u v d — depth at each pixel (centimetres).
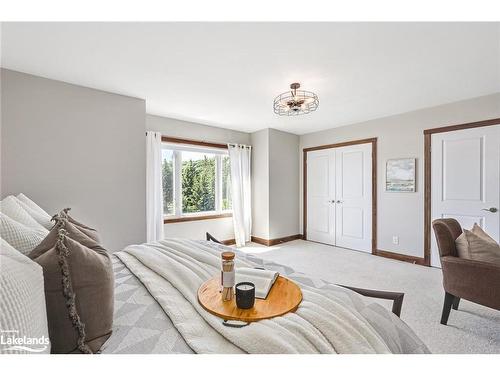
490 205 296
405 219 370
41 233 130
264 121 424
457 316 211
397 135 378
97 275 85
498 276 168
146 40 185
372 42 189
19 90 233
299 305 105
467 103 313
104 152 280
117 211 288
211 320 93
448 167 328
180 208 425
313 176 504
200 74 243
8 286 59
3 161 226
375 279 298
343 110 360
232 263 111
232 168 466
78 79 251
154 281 126
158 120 389
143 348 81
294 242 498
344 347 83
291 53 204
